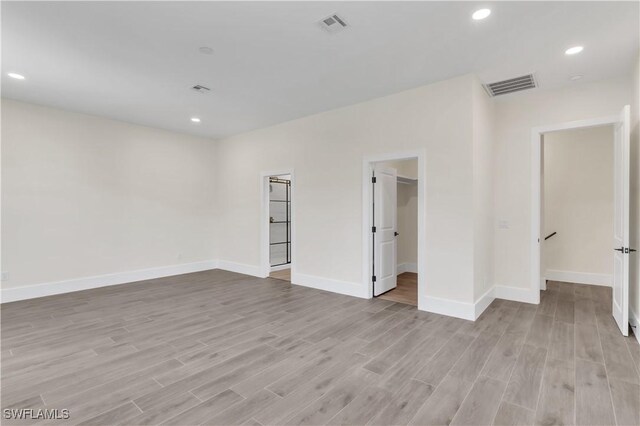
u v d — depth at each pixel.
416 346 2.93
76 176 5.08
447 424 1.86
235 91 4.20
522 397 2.12
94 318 3.74
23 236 4.58
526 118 4.23
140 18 2.64
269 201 6.43
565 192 5.54
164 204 6.19
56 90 4.17
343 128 4.82
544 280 5.00
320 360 2.67
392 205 5.13
